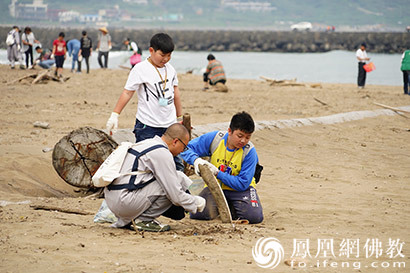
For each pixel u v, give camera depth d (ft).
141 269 24.89
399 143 73.72
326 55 355.15
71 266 24.91
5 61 193.06
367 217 38.65
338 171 56.34
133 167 31.27
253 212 36.45
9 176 44.19
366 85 156.76
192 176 50.90
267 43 420.77
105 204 34.42
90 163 44.37
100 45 179.32
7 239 28.71
